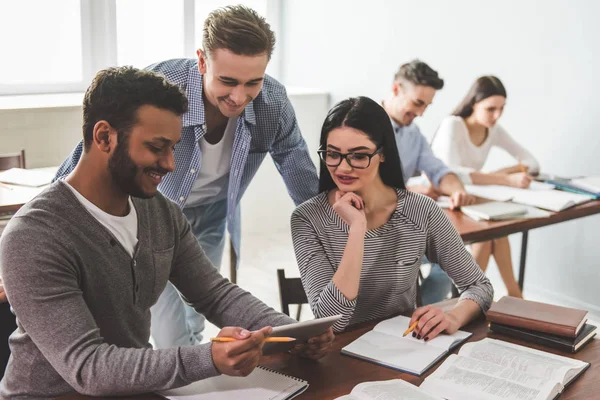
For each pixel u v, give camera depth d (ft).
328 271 6.45
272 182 17.75
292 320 5.58
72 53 16.43
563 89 13.00
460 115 12.23
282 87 8.00
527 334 5.88
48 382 4.88
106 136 4.69
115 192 4.94
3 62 15.74
